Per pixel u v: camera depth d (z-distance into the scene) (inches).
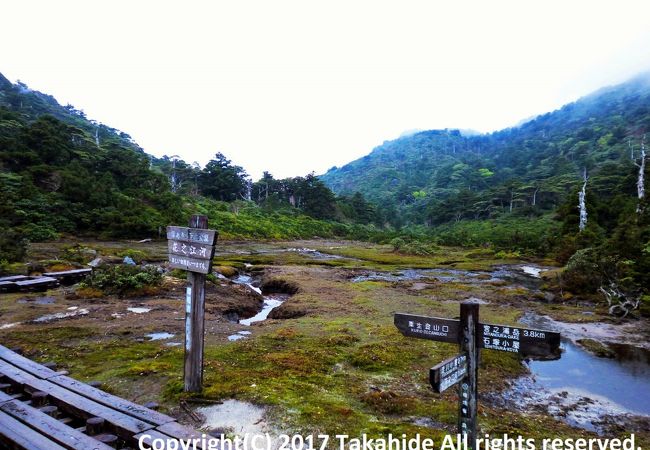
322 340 435.5
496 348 171.6
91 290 624.4
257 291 889.5
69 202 1505.9
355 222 3828.7
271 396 267.0
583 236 1334.9
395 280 1014.4
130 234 1572.3
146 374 301.9
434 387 149.6
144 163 2359.7
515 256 1643.7
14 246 841.5
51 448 165.9
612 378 399.2
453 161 6599.4
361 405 278.5
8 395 221.8
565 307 714.2
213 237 238.7
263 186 3831.2
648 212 1114.1
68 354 349.7
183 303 602.5
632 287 705.0
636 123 4507.9
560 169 3939.5
